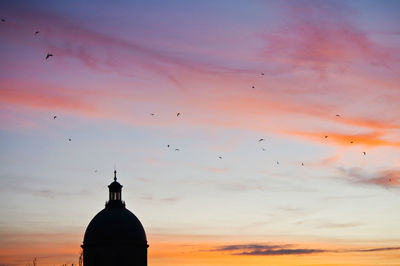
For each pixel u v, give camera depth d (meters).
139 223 156.00
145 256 154.12
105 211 155.88
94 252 151.75
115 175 160.12
